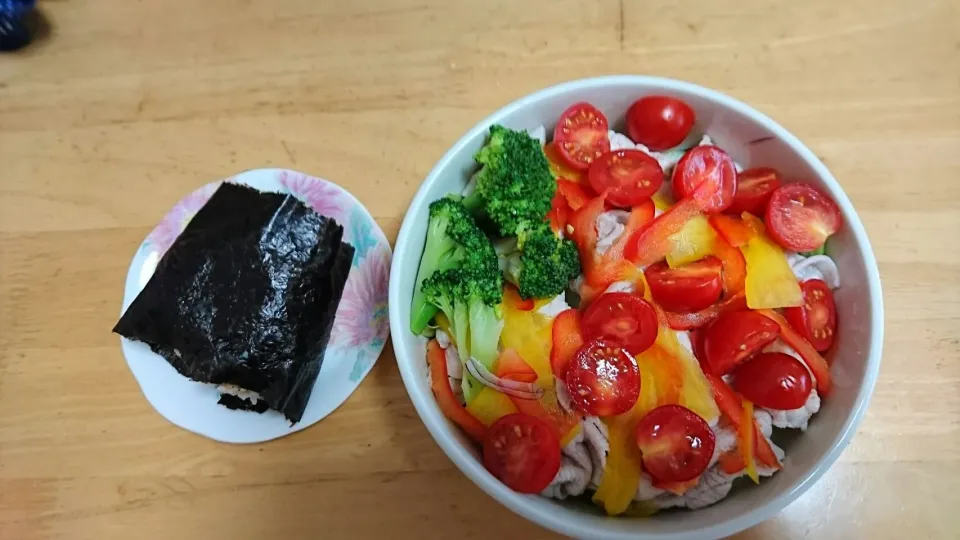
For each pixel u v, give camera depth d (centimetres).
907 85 36
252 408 32
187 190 36
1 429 32
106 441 32
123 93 37
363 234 34
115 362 33
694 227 29
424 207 29
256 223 32
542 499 26
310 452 31
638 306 27
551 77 37
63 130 37
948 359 31
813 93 36
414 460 31
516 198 28
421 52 37
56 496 31
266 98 37
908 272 33
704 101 30
